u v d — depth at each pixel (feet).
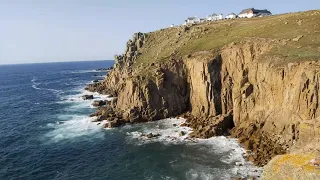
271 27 261.03
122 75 412.16
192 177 149.38
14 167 179.63
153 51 407.44
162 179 150.82
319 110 158.81
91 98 399.65
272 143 178.91
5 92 545.85
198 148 187.01
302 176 56.24
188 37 344.08
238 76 231.09
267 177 62.49
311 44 202.28
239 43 247.09
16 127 271.49
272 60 201.16
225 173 150.41
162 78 264.52
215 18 588.09
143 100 258.98
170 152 185.26
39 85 653.30
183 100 269.23
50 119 293.84
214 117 228.63
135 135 223.51
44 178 163.84
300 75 172.55
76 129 250.98
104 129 244.42
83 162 182.29
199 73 251.19
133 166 170.71
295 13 315.37
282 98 184.85
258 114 199.21
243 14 539.29
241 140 191.21
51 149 207.10
